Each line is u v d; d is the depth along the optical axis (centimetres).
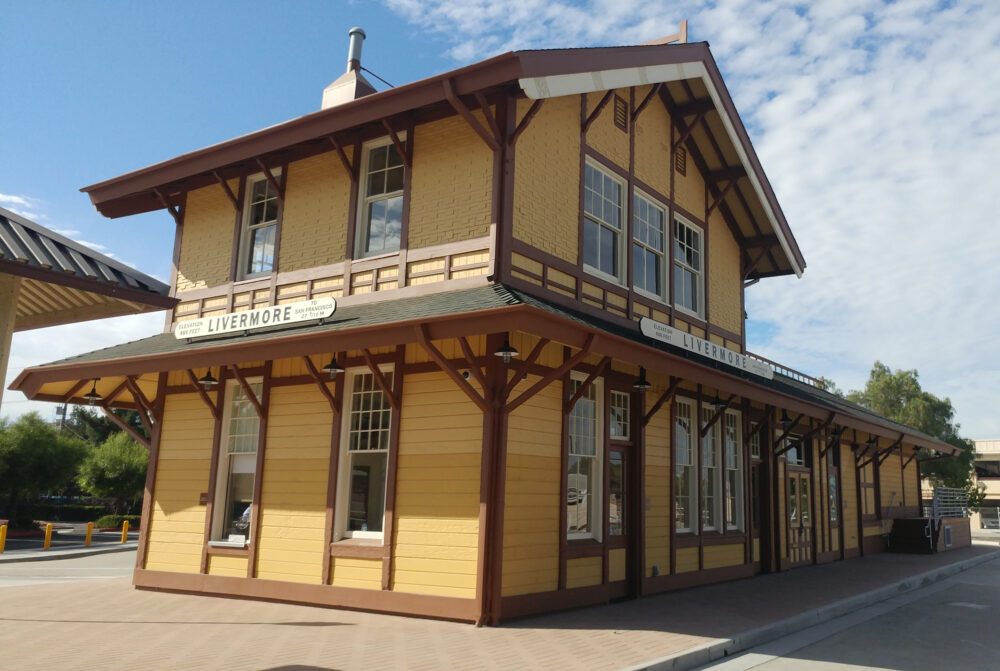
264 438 1122
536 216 1029
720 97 1347
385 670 645
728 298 1557
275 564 1062
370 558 967
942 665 792
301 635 802
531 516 942
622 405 1180
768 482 1599
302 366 1111
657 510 1223
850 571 1655
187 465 1213
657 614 990
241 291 1237
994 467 6450
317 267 1148
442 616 891
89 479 3788
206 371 1229
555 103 1102
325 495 1036
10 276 524
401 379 991
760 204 1530
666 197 1360
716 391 1430
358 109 1052
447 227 1020
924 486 5288
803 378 2128
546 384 864
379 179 1130
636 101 1302
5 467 3092
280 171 1242
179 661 669
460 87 956
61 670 627
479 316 799
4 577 1514
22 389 1231
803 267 1642
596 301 1130
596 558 1063
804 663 786
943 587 1527
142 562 1214
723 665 765
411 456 961
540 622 896
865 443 2200
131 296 609
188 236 1352
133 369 1098
